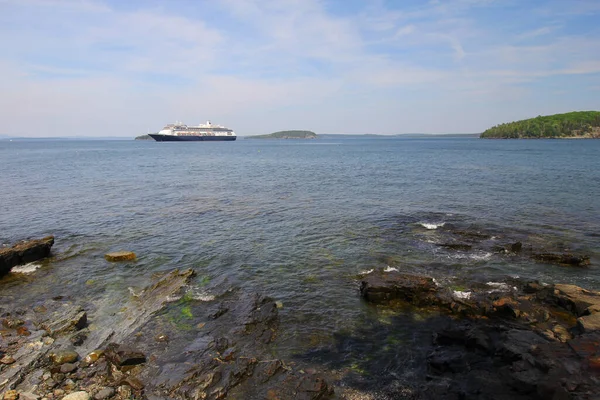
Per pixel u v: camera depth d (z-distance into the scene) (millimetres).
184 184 48844
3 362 11148
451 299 14492
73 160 92188
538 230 24625
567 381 8500
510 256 19719
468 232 24000
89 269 19078
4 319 13742
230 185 47719
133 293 16281
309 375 10539
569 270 17891
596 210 30203
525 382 8875
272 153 125250
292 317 14133
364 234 24625
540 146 146375
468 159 86062
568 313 13250
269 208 33156
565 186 42375
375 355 11656
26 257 19812
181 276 17719
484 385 9375
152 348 12016
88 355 11430
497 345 10969
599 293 13719
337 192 41312
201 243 23250
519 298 14297
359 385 10227
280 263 19812
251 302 14961
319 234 24875
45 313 14414
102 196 39406
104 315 14312
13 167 72375
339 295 15930
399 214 29969
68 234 25281
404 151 131625
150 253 21469
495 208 31500
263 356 11641
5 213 31344
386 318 13930
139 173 62344
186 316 14156
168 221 28625
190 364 11031
